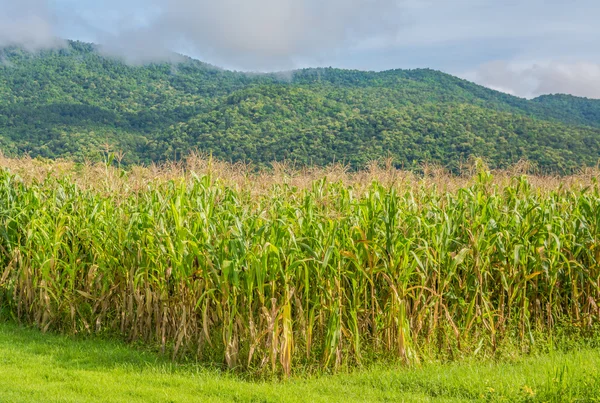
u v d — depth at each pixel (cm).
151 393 769
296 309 934
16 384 791
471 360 921
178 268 938
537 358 941
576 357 911
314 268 929
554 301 1092
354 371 877
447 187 1259
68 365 911
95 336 1084
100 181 1282
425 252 948
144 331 1030
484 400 729
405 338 901
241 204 1110
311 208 969
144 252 1018
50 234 1138
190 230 980
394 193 966
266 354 870
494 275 1077
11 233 1211
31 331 1108
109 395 760
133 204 1184
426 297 995
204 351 934
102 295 1070
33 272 1159
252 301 917
